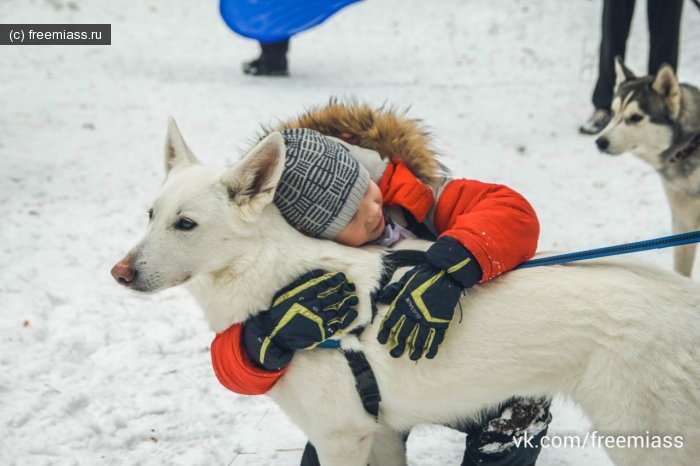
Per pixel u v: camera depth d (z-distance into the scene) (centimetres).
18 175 636
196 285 233
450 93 945
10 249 489
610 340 214
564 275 229
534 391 232
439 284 214
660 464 216
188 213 216
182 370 364
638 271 230
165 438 313
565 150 729
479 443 252
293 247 226
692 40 1045
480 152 725
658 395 211
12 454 290
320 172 224
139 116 836
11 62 1076
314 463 275
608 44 731
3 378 340
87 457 294
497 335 223
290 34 313
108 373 355
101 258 487
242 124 803
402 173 247
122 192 611
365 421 237
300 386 231
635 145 535
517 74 1042
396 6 1441
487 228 220
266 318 223
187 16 1403
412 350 218
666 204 588
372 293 229
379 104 873
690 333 214
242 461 300
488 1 1380
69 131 775
